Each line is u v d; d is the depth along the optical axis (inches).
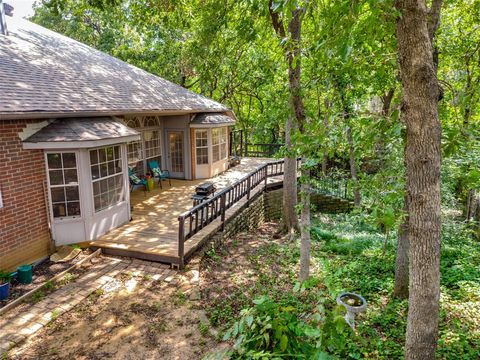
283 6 103.3
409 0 97.8
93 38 817.5
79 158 267.3
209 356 83.5
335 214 546.6
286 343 76.9
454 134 117.6
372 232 425.4
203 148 528.1
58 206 266.8
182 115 508.1
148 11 334.6
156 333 182.5
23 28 390.6
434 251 108.5
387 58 145.5
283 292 244.1
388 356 162.7
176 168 533.0
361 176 148.4
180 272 249.9
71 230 273.3
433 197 105.2
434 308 112.6
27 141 240.4
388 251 321.7
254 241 367.2
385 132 130.5
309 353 80.0
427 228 106.9
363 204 161.2
